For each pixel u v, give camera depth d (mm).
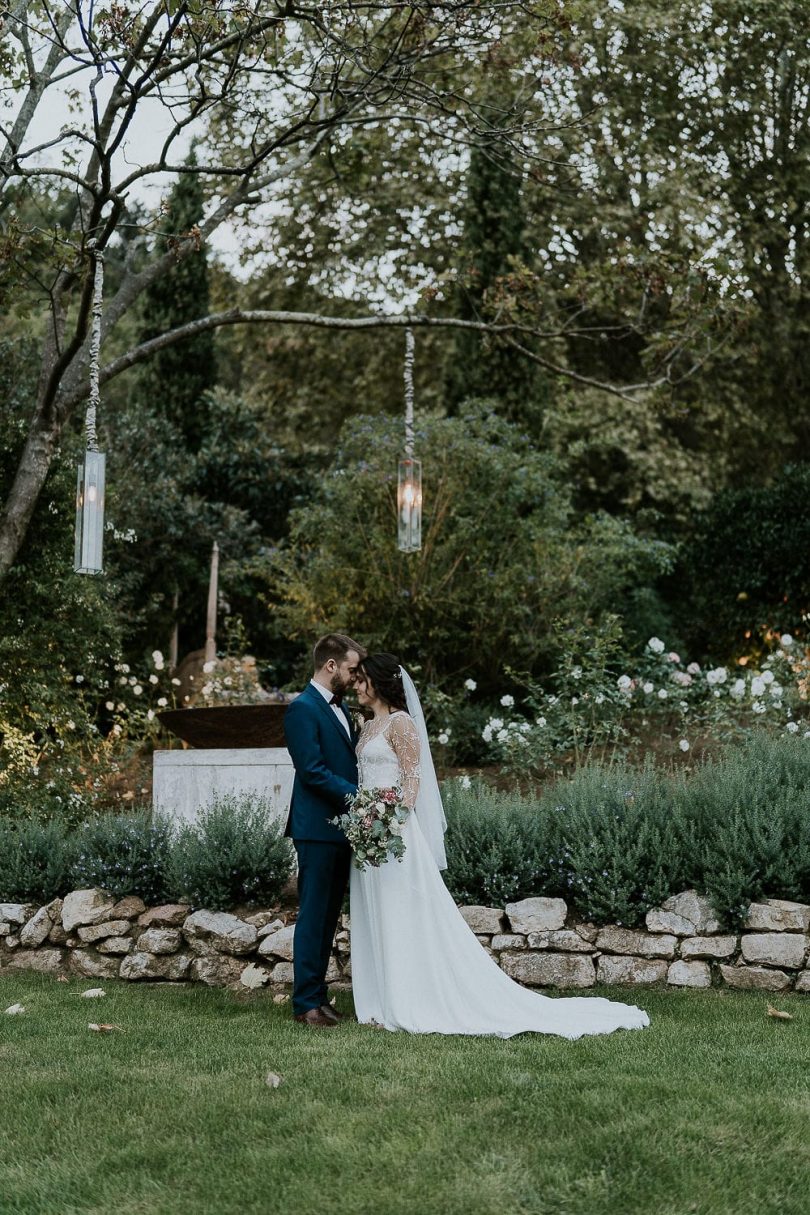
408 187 15578
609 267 8758
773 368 16531
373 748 4961
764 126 15984
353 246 16203
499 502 11203
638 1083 3699
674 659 9430
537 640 10594
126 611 12609
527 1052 4180
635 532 15922
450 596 10633
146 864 6281
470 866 5742
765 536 12930
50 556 9273
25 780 8875
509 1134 3326
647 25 14203
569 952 5414
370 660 5043
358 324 8523
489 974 4812
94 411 7199
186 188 14594
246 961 5762
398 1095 3693
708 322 8586
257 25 7145
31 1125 3594
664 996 5102
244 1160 3215
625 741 9312
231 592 14109
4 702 8984
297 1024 4871
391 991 4750
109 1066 4184
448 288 9094
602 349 16859
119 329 19422
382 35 8961
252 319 8375
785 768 6008
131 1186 3088
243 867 5910
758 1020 4621
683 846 5539
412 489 8359
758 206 16031
